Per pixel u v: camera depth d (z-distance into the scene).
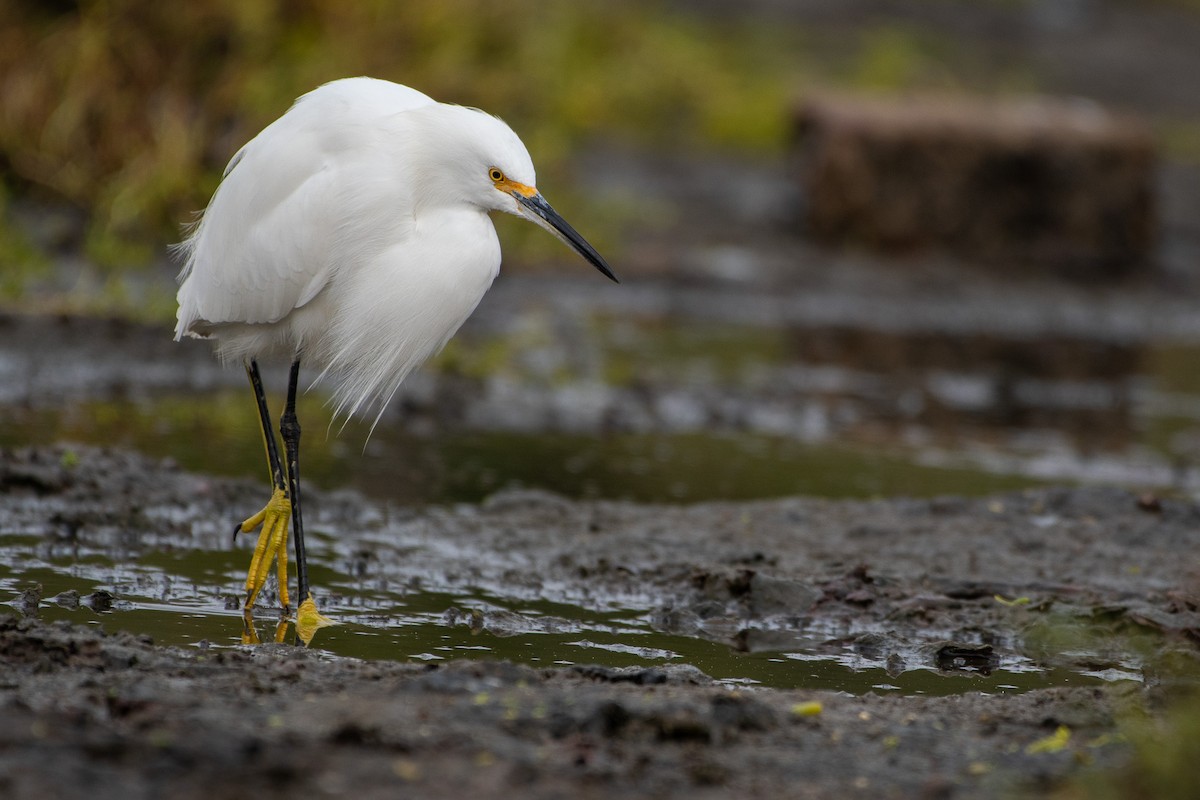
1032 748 5.75
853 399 15.95
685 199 26.98
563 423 13.91
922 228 24.58
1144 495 10.57
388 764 5.12
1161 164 32.19
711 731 5.64
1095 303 22.95
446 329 8.37
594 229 22.50
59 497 9.47
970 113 25.08
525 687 6.13
